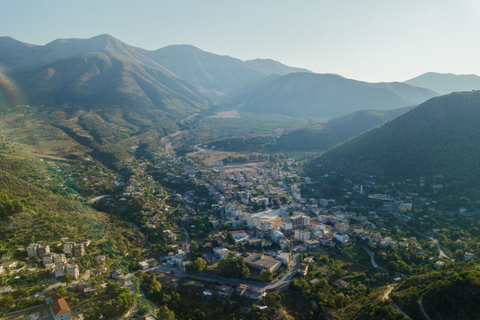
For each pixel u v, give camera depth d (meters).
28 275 188.00
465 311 142.25
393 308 158.62
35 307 166.12
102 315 169.12
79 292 183.88
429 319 147.50
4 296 165.62
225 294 197.50
